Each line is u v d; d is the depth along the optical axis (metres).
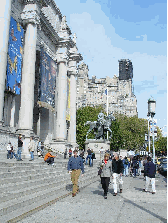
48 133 35.41
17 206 7.38
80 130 54.72
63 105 35.16
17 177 10.47
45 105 30.22
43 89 30.03
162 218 7.33
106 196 10.45
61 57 36.56
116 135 62.16
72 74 41.72
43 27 32.62
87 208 8.46
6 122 24.69
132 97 156.50
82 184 14.47
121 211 8.16
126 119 83.31
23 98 24.17
